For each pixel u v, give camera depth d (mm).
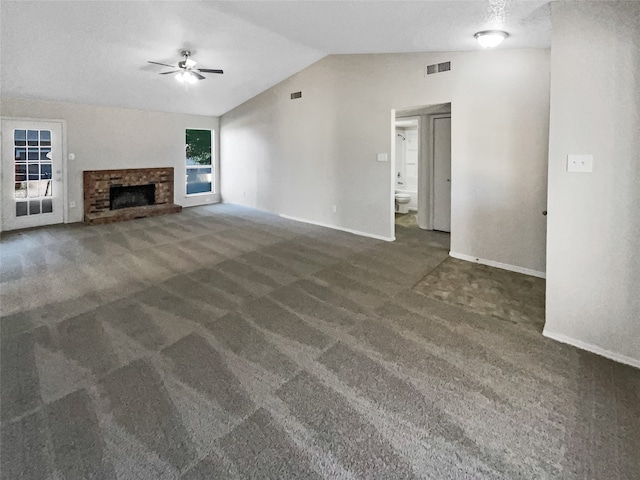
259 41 5039
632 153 2254
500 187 4285
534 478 1560
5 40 4227
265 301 3383
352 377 2258
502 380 2223
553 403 2016
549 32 3250
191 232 6109
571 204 2521
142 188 7789
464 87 4438
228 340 2691
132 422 1880
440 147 6148
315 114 6422
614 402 2020
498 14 2871
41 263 4441
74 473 1584
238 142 8414
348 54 5699
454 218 4742
